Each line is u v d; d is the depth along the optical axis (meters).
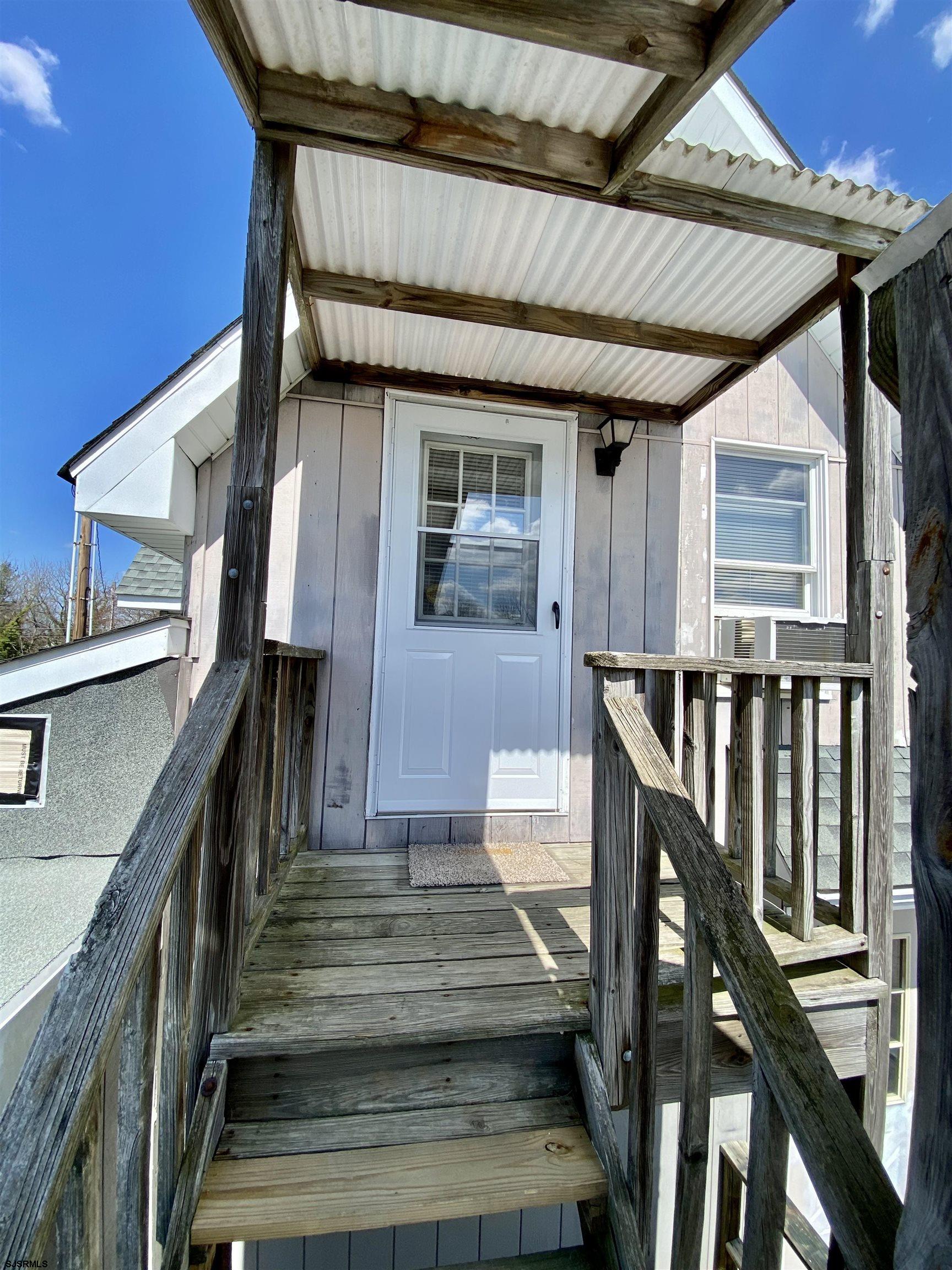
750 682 1.86
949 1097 0.60
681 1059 1.64
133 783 2.61
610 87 1.49
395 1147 1.33
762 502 3.56
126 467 2.49
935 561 0.64
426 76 1.49
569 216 1.92
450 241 2.05
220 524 2.80
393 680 2.90
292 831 2.43
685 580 3.32
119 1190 0.88
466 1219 2.26
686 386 3.03
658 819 1.22
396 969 1.70
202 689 1.34
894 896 3.00
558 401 3.11
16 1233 0.60
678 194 1.74
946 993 0.61
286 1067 1.39
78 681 2.56
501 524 3.08
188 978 1.16
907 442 0.68
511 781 2.98
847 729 1.97
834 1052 1.80
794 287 2.27
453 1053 1.46
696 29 1.29
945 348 0.64
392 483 2.95
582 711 3.10
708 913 1.04
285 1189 1.21
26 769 2.54
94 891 2.53
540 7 1.22
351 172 1.75
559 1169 1.30
